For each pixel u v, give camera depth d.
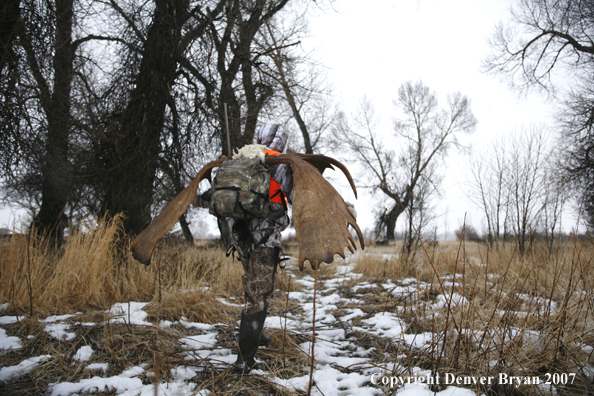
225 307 3.83
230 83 8.30
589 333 2.38
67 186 6.29
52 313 3.42
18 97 5.21
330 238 2.00
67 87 5.80
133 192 6.38
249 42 8.66
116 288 4.04
